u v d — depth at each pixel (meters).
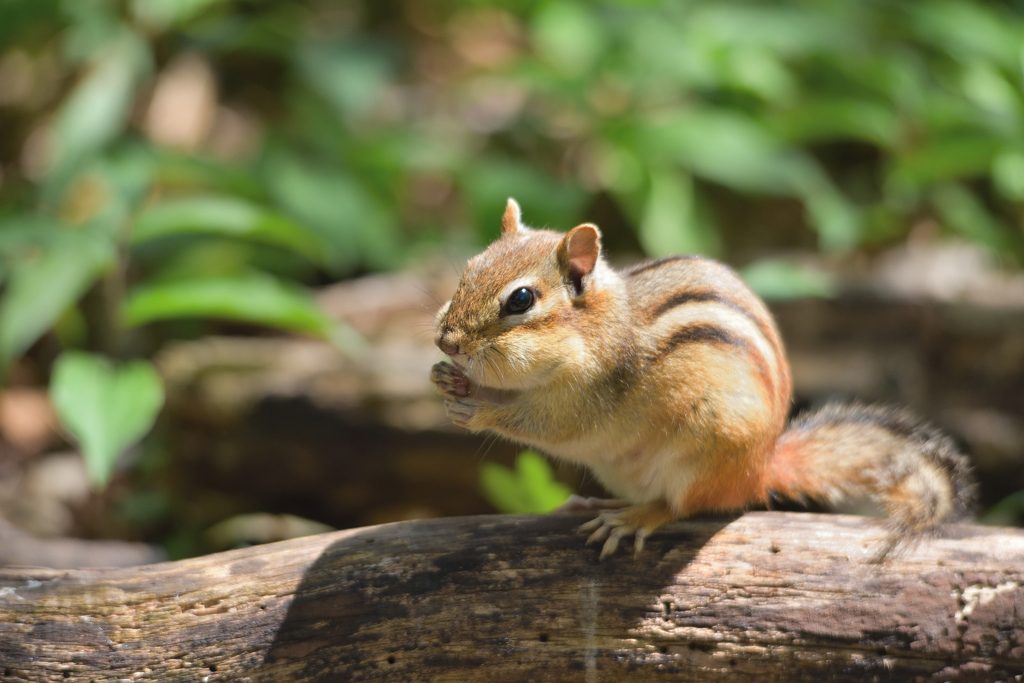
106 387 8.24
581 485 9.33
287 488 9.89
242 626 5.41
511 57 15.91
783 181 11.98
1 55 13.20
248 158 12.84
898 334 10.52
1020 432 9.90
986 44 13.23
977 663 5.22
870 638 5.27
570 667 5.43
